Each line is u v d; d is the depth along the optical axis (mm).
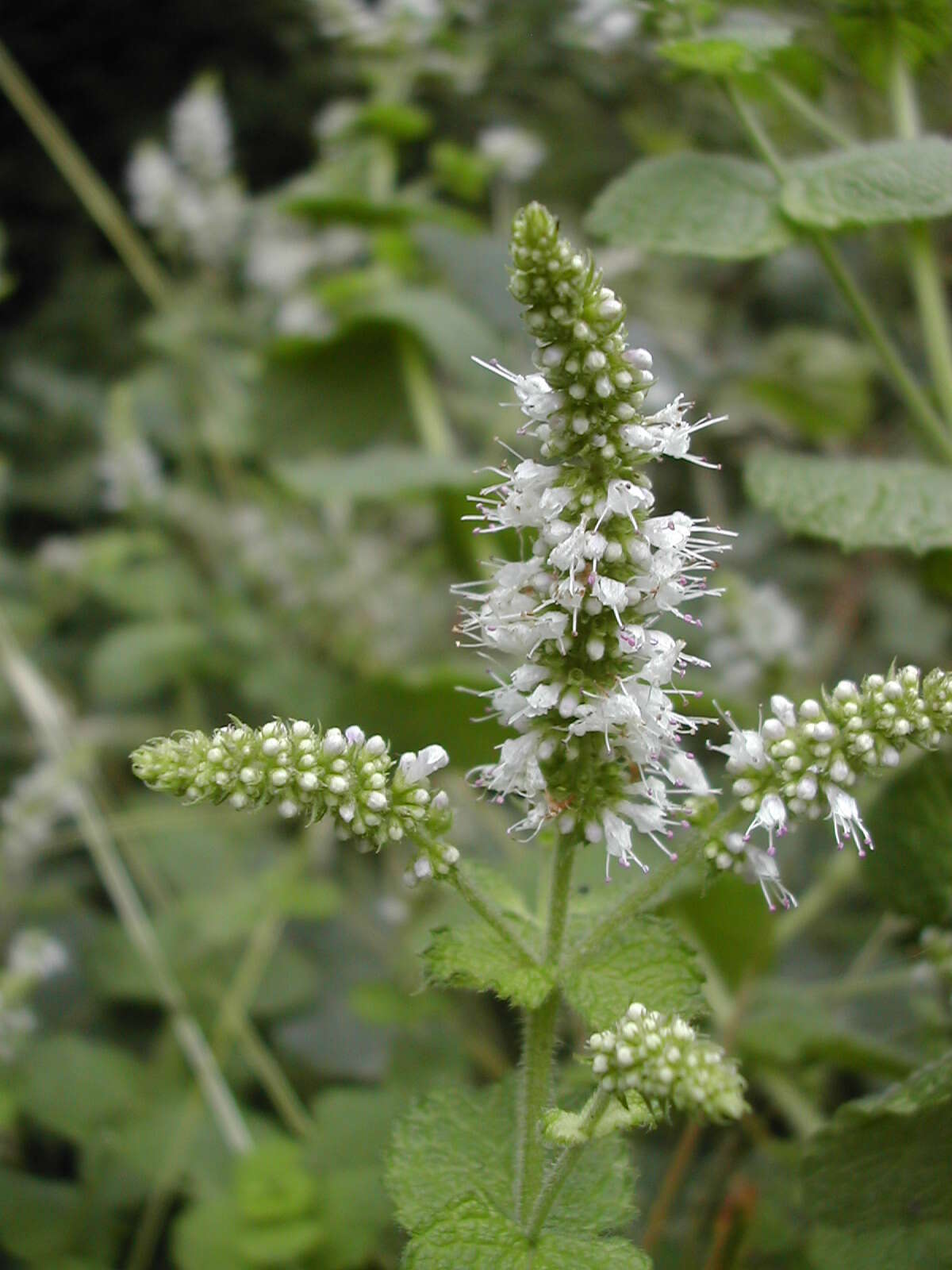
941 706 177
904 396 268
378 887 399
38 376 651
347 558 457
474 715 305
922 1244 211
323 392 444
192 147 491
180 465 604
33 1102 306
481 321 444
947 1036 257
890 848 242
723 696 293
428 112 636
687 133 589
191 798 176
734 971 287
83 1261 283
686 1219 277
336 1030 349
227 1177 296
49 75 842
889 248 468
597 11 316
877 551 460
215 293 533
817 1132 214
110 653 443
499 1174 194
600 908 198
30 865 400
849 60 288
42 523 638
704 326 536
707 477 487
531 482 177
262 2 816
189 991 343
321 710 429
